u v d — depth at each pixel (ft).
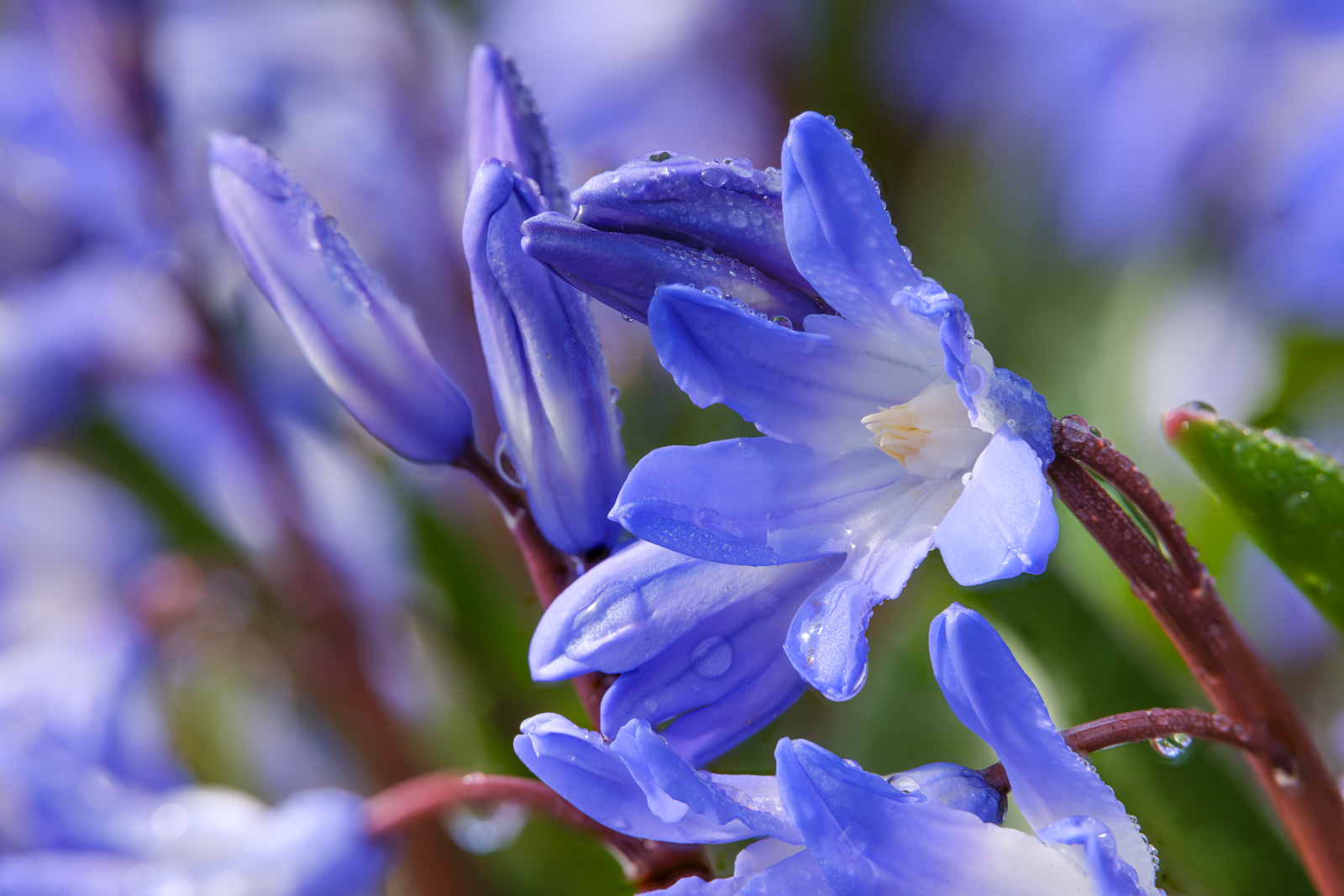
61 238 0.75
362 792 0.73
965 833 0.54
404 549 0.75
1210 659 0.55
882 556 0.54
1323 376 0.69
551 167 0.56
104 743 0.68
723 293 0.55
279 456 0.74
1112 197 0.75
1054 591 0.62
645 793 0.53
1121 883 0.52
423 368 0.57
